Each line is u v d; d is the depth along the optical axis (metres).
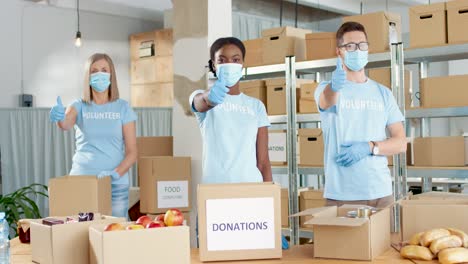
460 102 3.68
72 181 2.45
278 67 4.37
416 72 7.95
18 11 6.82
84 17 7.38
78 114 3.05
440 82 3.74
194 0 3.87
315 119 4.23
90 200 2.44
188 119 3.92
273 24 8.55
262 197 1.73
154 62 7.46
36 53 6.97
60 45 7.17
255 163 2.33
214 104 2.11
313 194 4.20
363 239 1.66
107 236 1.46
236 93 2.38
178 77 3.97
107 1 7.48
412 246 1.67
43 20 7.02
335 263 1.65
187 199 3.47
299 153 4.36
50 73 7.09
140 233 1.49
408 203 1.84
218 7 3.87
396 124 2.50
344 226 1.68
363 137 2.43
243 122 2.31
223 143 2.28
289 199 4.31
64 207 2.45
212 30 3.83
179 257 1.52
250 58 4.55
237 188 1.72
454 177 3.69
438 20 3.70
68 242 1.68
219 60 2.31
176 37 3.97
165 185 3.43
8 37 6.74
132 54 7.74
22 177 5.96
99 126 3.04
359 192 2.42
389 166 3.94
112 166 3.05
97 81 2.99
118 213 3.04
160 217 1.69
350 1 8.39
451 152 3.75
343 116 2.43
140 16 7.82
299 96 4.38
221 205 1.72
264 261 1.70
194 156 3.89
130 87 7.81
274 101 4.43
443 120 8.16
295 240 4.25
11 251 1.98
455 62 7.95
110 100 3.09
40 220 1.88
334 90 2.18
